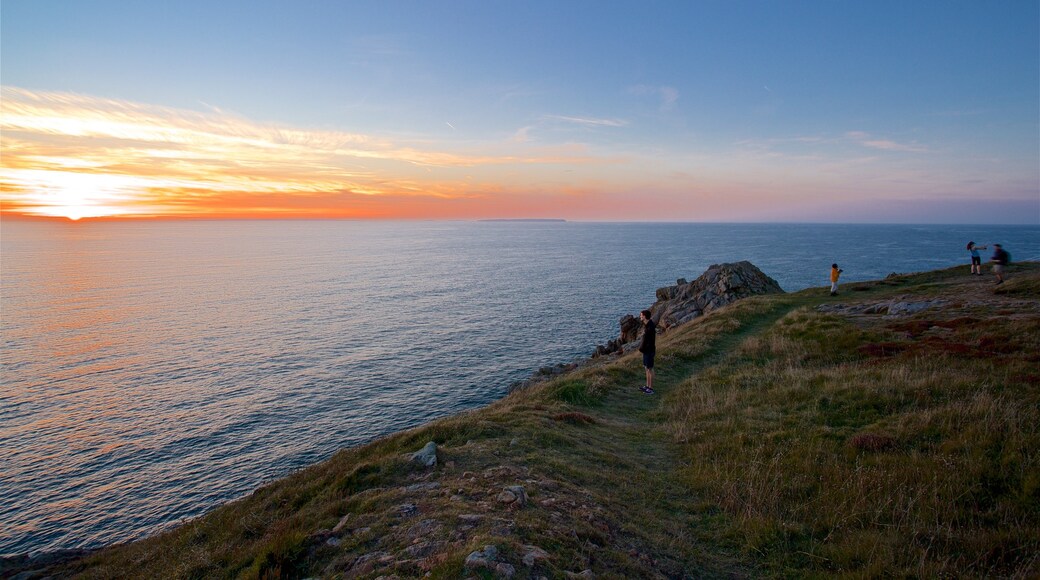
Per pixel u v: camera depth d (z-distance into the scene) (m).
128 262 187.75
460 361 59.41
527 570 5.52
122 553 13.38
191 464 36.03
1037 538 6.89
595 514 7.90
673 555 7.29
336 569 6.19
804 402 14.36
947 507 8.05
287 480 12.80
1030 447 9.13
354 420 43.19
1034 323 17.58
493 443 11.39
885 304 27.64
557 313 85.75
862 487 8.94
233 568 7.11
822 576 6.87
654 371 21.39
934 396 12.89
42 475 34.78
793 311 29.72
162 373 56.16
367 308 93.75
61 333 74.94
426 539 6.45
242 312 90.38
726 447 11.95
